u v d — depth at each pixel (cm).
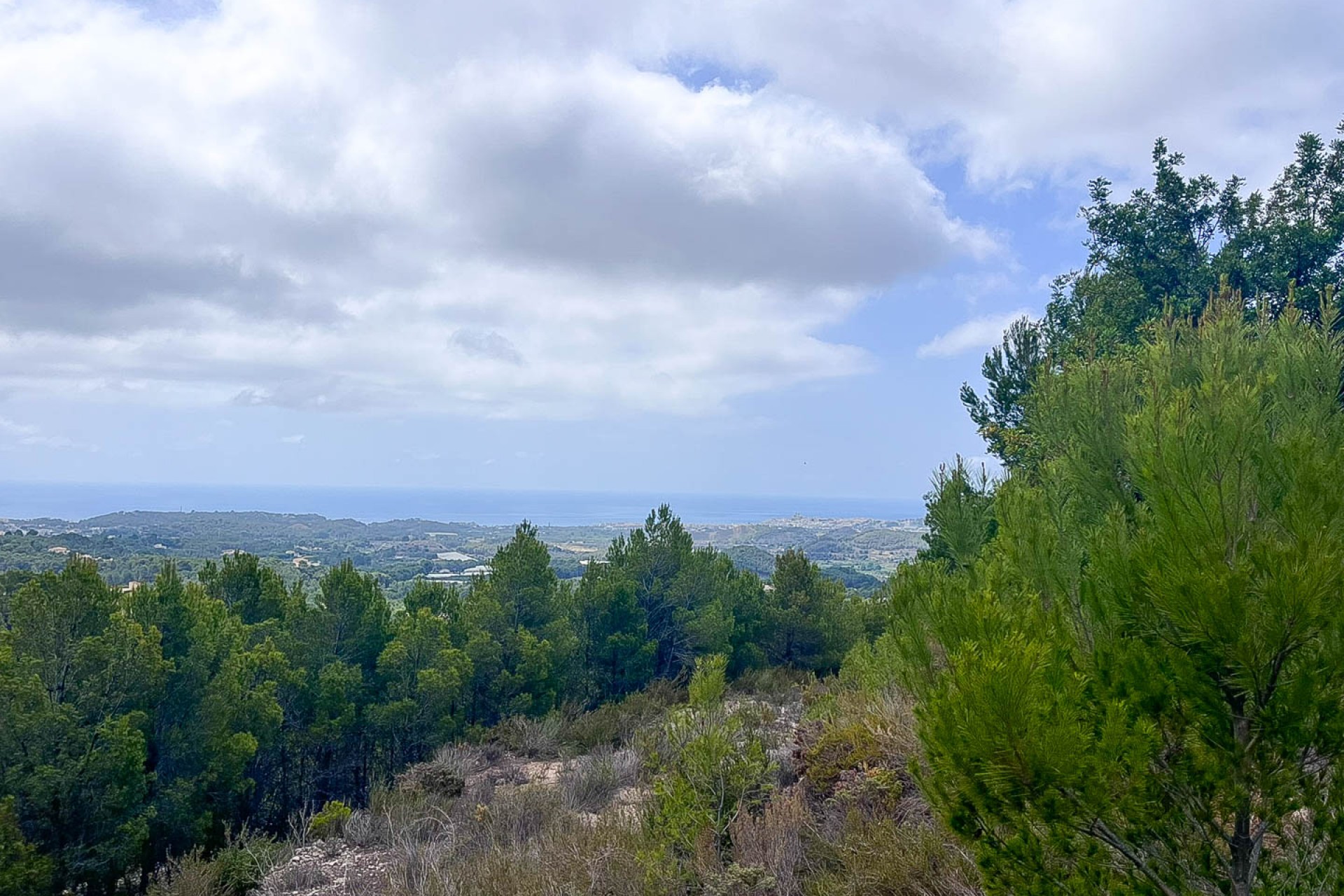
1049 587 341
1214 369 389
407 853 722
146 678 1344
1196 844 235
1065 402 550
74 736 1215
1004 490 411
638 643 2100
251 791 1520
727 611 2184
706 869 483
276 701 1565
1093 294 1705
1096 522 414
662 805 565
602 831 622
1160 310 1552
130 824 1220
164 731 1409
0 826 1069
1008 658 232
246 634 1700
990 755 227
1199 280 1605
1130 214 1747
